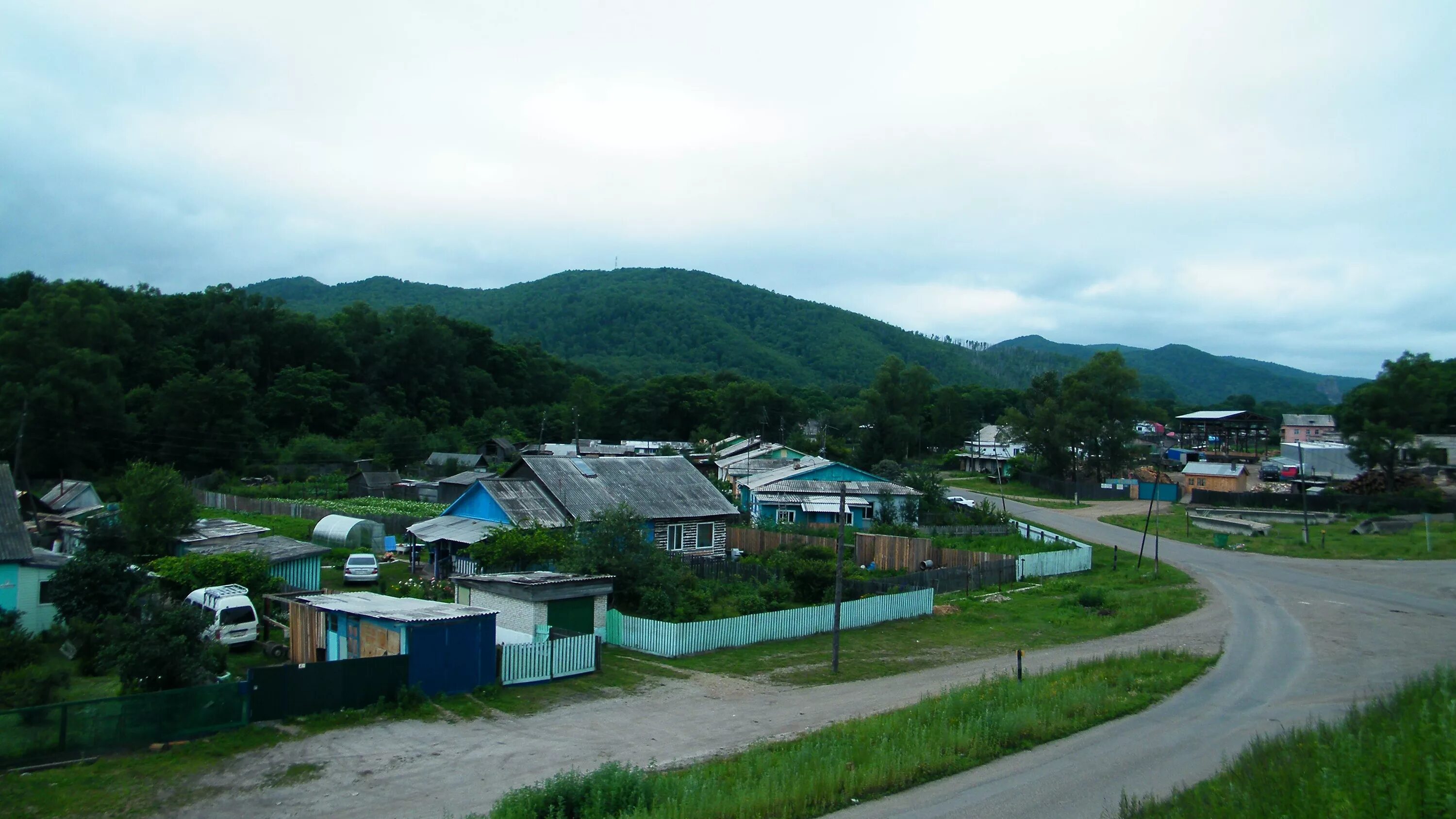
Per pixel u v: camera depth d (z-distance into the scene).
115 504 46.31
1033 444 88.12
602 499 40.31
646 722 19.59
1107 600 34.81
